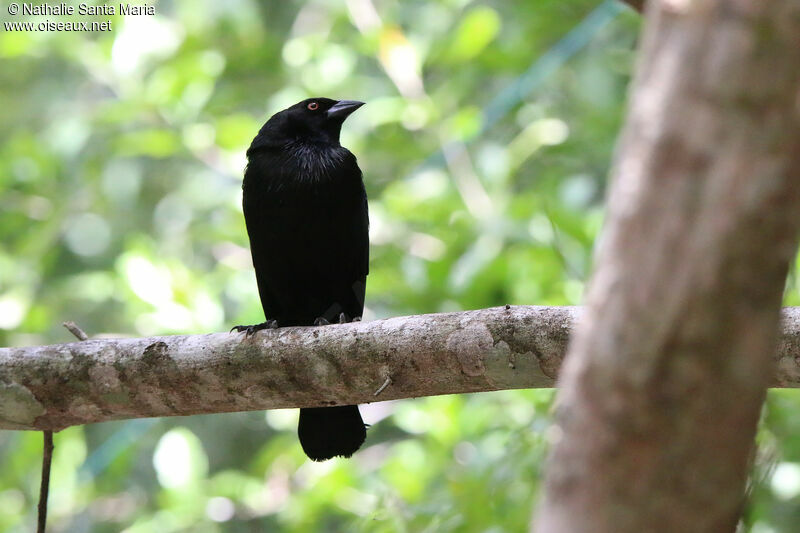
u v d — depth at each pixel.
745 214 2.21
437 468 10.62
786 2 2.13
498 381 5.69
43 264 14.05
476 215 12.21
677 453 2.36
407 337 5.77
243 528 12.72
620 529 2.40
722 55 2.18
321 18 16.42
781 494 8.29
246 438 14.39
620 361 2.35
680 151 2.23
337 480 10.63
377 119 13.59
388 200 12.30
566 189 11.66
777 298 2.29
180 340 6.20
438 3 15.18
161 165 15.85
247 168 8.77
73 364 6.21
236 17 14.62
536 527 2.49
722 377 2.32
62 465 11.83
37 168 14.13
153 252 12.73
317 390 6.02
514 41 14.63
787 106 2.17
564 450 2.46
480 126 12.57
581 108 14.04
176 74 13.80
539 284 10.98
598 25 12.50
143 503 13.73
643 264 2.30
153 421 12.32
